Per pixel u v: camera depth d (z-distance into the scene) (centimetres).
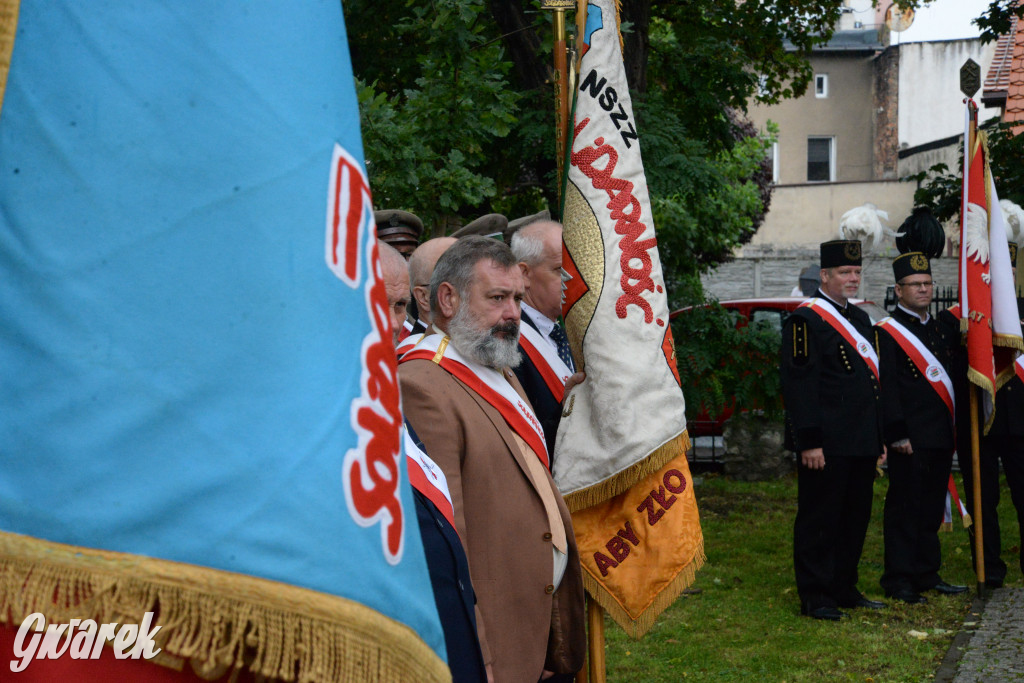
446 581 218
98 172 116
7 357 115
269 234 117
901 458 563
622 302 303
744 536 737
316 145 121
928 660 466
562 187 312
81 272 114
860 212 555
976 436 562
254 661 110
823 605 535
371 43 782
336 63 126
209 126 117
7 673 118
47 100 118
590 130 309
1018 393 596
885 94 3275
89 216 115
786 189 2852
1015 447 600
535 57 752
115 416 112
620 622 305
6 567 110
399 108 526
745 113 1221
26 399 113
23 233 116
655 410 301
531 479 260
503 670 247
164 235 115
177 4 119
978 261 561
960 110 3225
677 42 986
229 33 119
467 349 260
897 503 568
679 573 304
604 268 304
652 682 441
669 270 926
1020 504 602
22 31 121
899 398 559
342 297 120
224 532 110
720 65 970
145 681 118
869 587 594
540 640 254
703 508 839
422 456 231
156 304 114
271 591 108
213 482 111
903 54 3238
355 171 126
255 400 114
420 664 120
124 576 108
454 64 493
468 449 254
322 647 109
